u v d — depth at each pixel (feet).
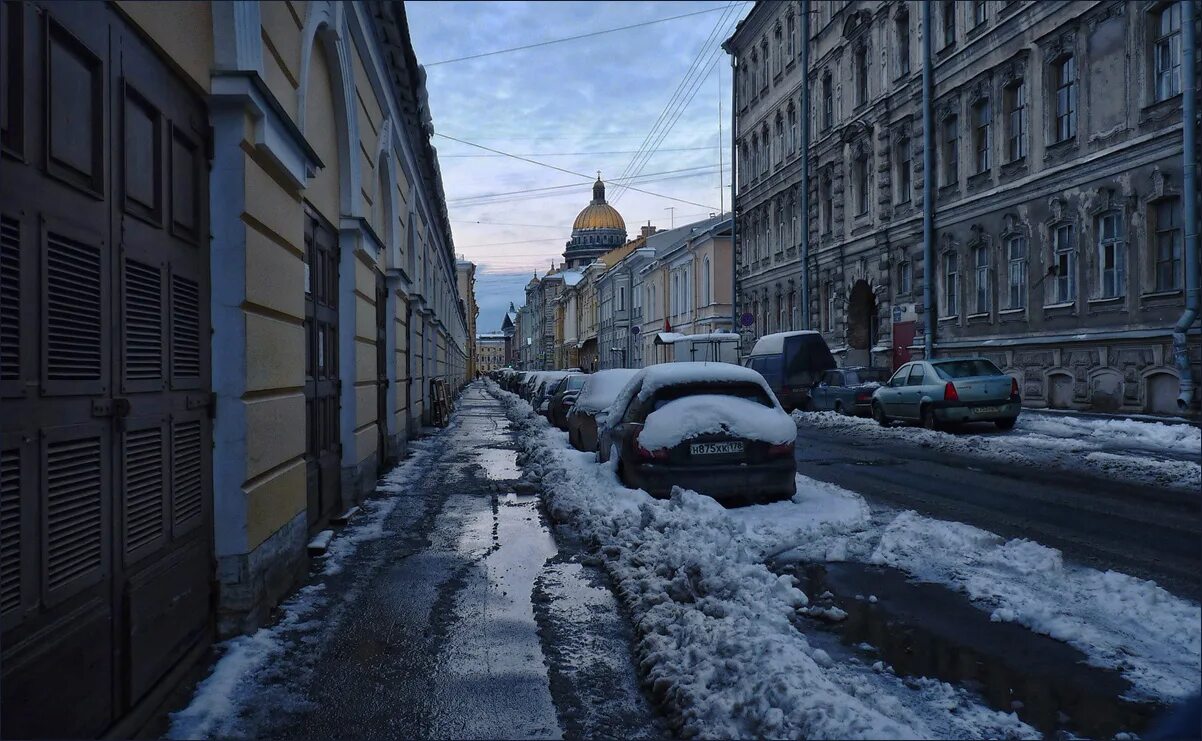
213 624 14.20
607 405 42.91
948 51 78.69
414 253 55.26
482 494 31.99
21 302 8.31
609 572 19.38
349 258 28.02
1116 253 58.95
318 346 23.29
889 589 17.67
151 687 11.42
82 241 9.59
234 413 14.29
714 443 26.35
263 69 16.11
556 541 23.47
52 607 8.82
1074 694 12.10
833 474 35.96
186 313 13.07
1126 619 15.17
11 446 8.09
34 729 8.39
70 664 9.12
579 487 29.71
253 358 14.79
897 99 88.38
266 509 15.79
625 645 14.67
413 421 56.03
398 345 42.88
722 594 16.19
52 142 8.95
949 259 79.97
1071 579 17.71
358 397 28.86
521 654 14.23
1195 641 13.96
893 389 59.11
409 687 12.73
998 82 71.67
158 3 11.76
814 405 77.20
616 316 230.89
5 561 7.97
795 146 116.06
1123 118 57.93
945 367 55.88
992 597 16.87
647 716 11.75
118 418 10.44
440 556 21.57
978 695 12.12
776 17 122.11
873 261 94.27
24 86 8.38
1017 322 69.41
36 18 8.63
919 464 39.60
